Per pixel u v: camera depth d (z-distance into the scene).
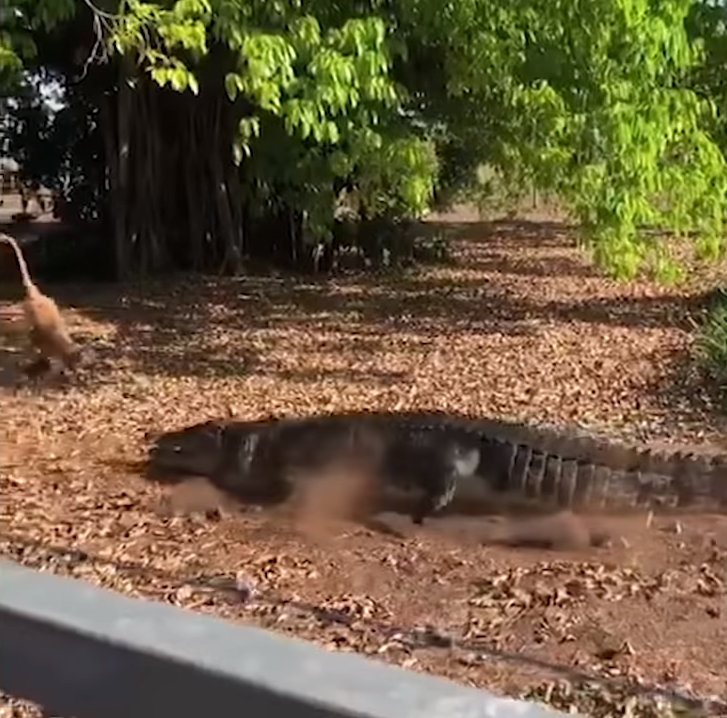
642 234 12.04
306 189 12.60
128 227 15.96
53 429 7.81
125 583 5.04
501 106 10.81
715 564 5.40
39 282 15.64
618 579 5.21
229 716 1.24
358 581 5.16
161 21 7.69
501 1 9.54
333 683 1.20
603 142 9.54
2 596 1.41
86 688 1.34
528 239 22.08
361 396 9.12
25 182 18.09
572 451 6.78
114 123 15.68
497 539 5.77
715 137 11.70
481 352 11.07
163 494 6.41
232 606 4.80
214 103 15.95
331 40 8.52
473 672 4.20
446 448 6.66
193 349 11.02
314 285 15.95
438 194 17.47
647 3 9.44
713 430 8.00
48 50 15.35
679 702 3.97
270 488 6.50
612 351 10.96
